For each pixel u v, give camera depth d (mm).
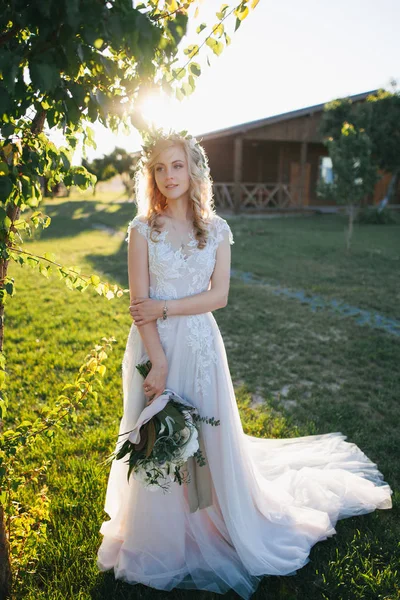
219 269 2324
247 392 4422
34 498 2777
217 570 2344
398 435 3674
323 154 25344
